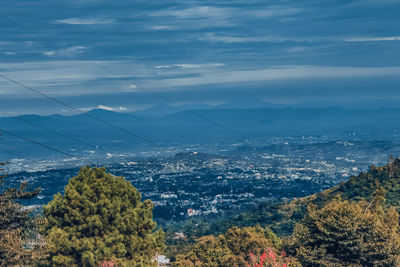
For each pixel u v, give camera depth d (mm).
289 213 128375
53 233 42688
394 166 122875
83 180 47219
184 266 59312
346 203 49156
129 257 45875
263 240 54500
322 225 46812
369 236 45562
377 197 64375
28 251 35625
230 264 52906
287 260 38844
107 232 44812
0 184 36281
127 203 47844
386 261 43781
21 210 37031
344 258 45969
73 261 42438
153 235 48906
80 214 44438
